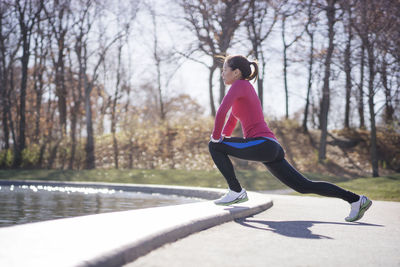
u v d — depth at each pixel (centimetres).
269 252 208
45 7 1822
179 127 2086
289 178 321
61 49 1923
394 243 247
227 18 1462
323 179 1286
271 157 312
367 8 1140
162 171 1434
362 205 329
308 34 1573
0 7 1741
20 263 149
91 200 613
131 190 888
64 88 2048
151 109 3372
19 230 212
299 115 3309
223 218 310
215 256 195
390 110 1833
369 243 244
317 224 324
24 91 1873
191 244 223
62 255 162
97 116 2852
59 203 548
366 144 1942
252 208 386
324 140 1794
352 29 1217
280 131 2114
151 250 204
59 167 1777
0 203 533
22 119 1866
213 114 2216
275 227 299
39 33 1878
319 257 200
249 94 319
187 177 1297
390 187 973
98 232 211
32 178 1306
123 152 1889
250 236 255
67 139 1945
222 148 331
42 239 190
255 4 1459
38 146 1917
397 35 1091
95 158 1847
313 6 1352
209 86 2225
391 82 1185
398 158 1788
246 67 334
